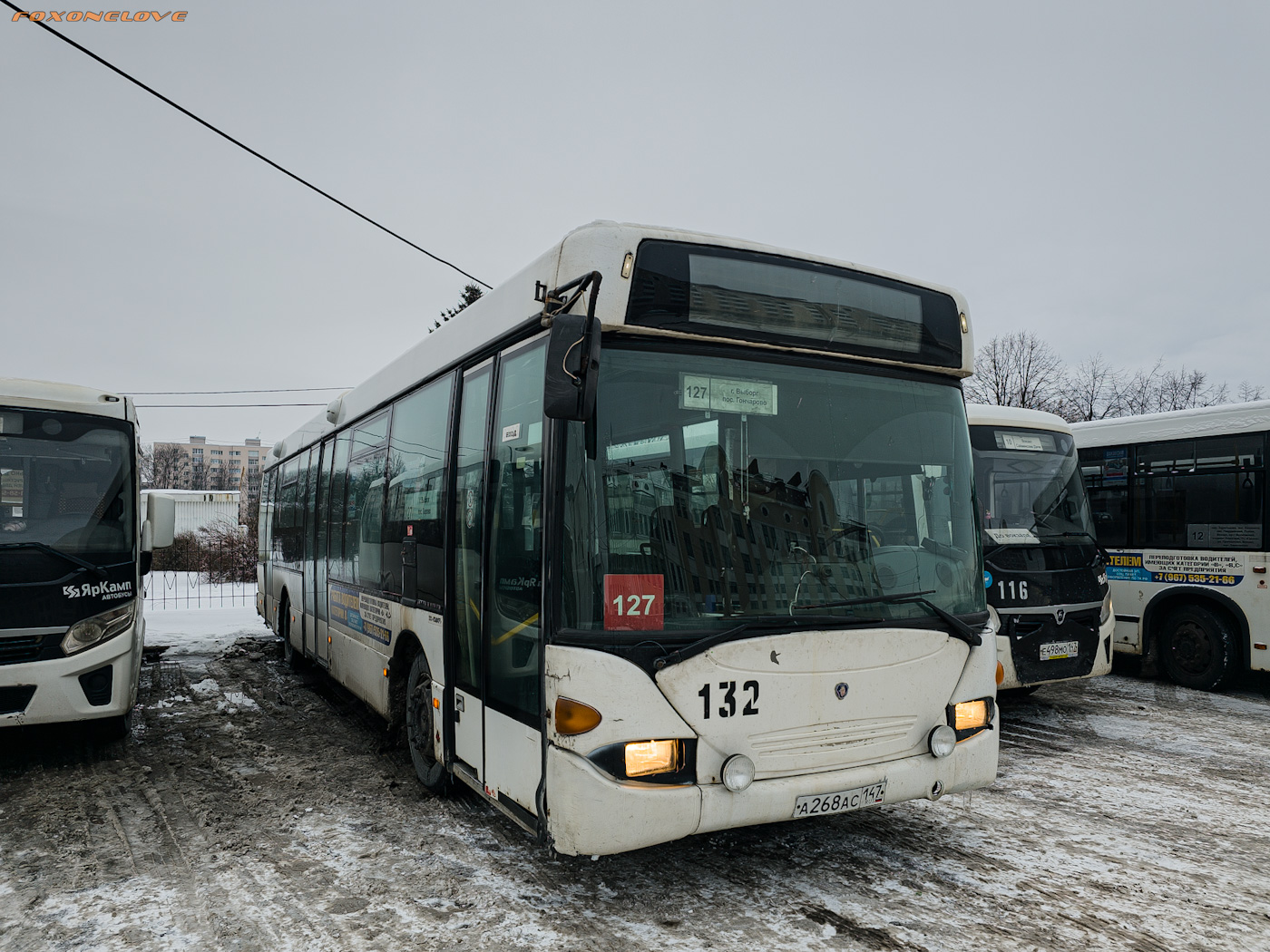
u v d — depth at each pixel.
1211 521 8.95
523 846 4.57
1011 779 5.90
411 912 3.79
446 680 4.77
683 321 3.78
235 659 11.42
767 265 4.04
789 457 3.96
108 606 6.29
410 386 6.00
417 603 5.40
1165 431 9.44
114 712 6.32
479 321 4.83
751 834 4.75
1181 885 4.11
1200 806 5.31
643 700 3.42
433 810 5.17
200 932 3.63
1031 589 7.52
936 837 4.74
